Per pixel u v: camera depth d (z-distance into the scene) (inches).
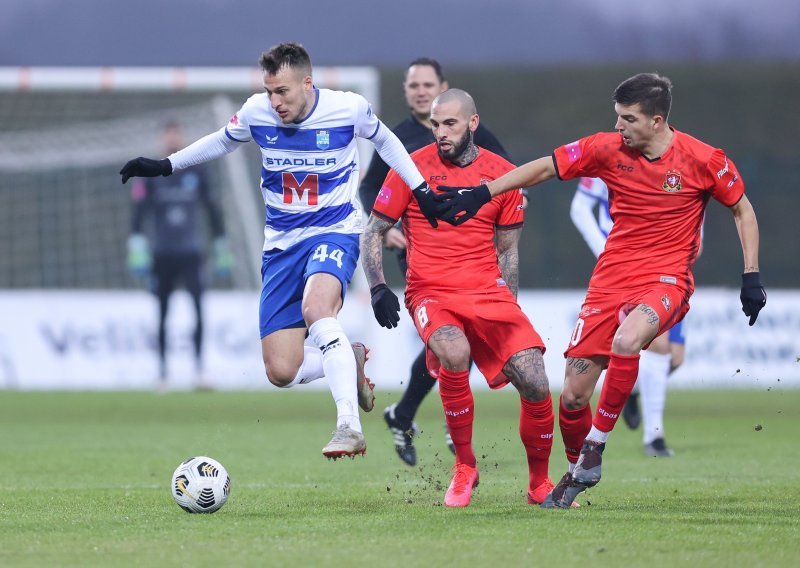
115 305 2623.0
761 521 840.3
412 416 1242.6
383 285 957.2
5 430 1782.7
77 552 721.0
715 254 3225.9
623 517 857.5
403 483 1112.8
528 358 922.1
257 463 1318.9
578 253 3294.8
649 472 1218.6
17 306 2618.1
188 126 3134.8
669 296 914.7
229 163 2940.5
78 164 3100.4
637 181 919.0
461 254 951.6
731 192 922.7
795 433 1737.2
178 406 2244.1
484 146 1261.1
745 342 2642.7
